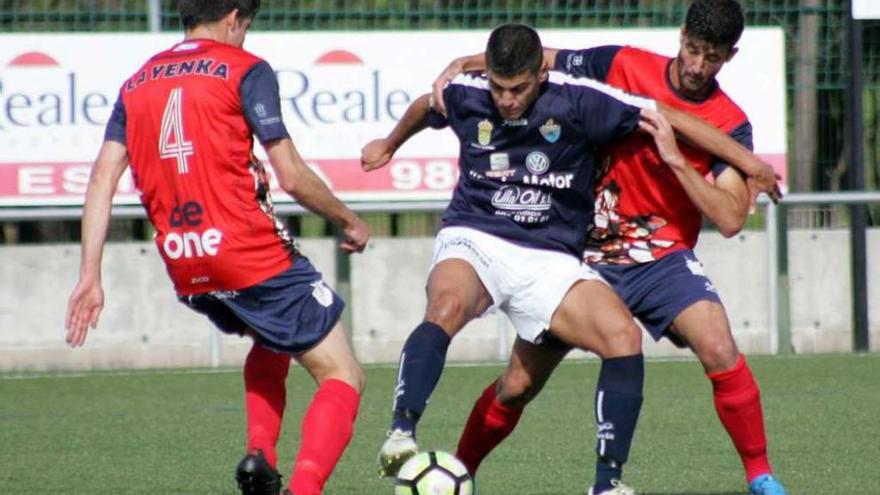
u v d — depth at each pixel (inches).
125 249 1517.0
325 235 1644.9
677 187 748.0
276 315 683.4
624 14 1547.7
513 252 728.3
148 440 1042.7
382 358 1553.9
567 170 724.7
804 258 1594.5
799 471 877.8
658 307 748.0
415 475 668.7
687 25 716.7
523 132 717.3
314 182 675.4
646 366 1497.3
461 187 752.3
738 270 1579.7
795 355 1563.7
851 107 1568.7
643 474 884.6
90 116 1456.7
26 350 1503.4
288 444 1022.4
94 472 905.5
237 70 673.0
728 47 714.2
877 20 1584.6
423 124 775.7
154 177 682.2
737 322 1581.0
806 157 1593.3
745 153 719.1
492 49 685.3
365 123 1478.8
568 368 1487.5
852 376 1381.6
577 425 1097.4
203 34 705.0
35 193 1453.0
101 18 1496.1
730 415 739.4
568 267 725.9
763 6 1571.1
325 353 692.1
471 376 1422.2
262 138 666.8
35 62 1446.9
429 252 1562.5
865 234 1583.4
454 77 743.1
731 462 925.8
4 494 829.2
